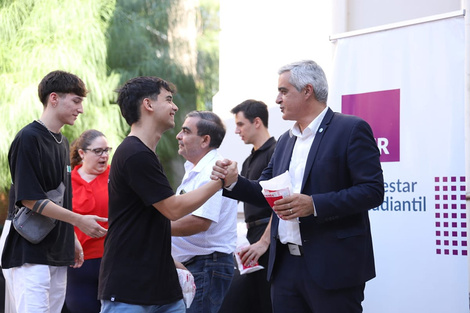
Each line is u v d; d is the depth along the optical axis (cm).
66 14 891
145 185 244
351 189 263
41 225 315
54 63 874
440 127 352
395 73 366
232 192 292
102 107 892
